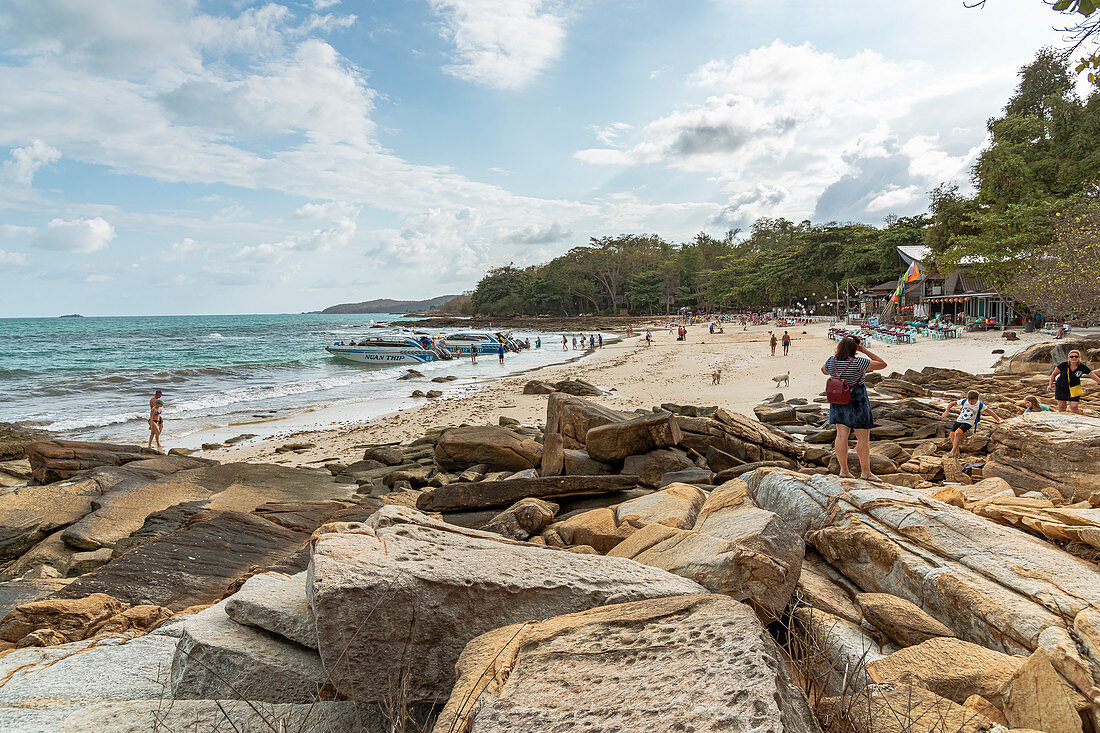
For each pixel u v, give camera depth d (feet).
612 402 74.33
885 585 13.08
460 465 42.06
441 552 11.50
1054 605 10.02
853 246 239.71
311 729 8.35
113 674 10.89
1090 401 39.17
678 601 9.35
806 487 17.49
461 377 122.83
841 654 10.29
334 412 79.10
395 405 84.84
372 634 9.23
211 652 9.77
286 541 24.34
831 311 283.79
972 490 19.69
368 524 13.94
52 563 27.22
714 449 32.73
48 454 38.09
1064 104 125.18
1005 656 9.12
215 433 65.51
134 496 33.60
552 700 6.99
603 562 12.40
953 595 11.16
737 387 80.89
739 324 293.02
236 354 181.37
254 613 10.49
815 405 56.49
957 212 143.54
